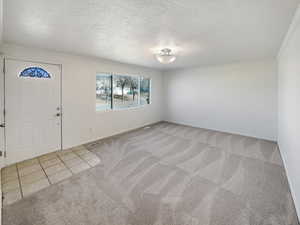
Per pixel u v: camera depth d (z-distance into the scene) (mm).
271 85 3723
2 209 1615
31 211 1596
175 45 2674
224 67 4473
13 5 1409
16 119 2613
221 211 1594
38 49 2791
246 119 4180
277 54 3324
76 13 1579
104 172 2361
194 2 1384
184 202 1726
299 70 1709
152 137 4141
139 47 2777
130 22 1793
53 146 3111
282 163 2650
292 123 2045
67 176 2254
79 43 2545
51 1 1357
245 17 1669
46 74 2928
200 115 5137
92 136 3805
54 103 3072
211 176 2254
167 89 6055
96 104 3896
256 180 2148
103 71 3922
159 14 1609
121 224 1443
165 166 2551
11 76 2523
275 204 1690
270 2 1381
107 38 2322
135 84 5078
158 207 1652
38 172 2363
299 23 1666
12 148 2598
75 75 3367
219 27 1928
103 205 1681
